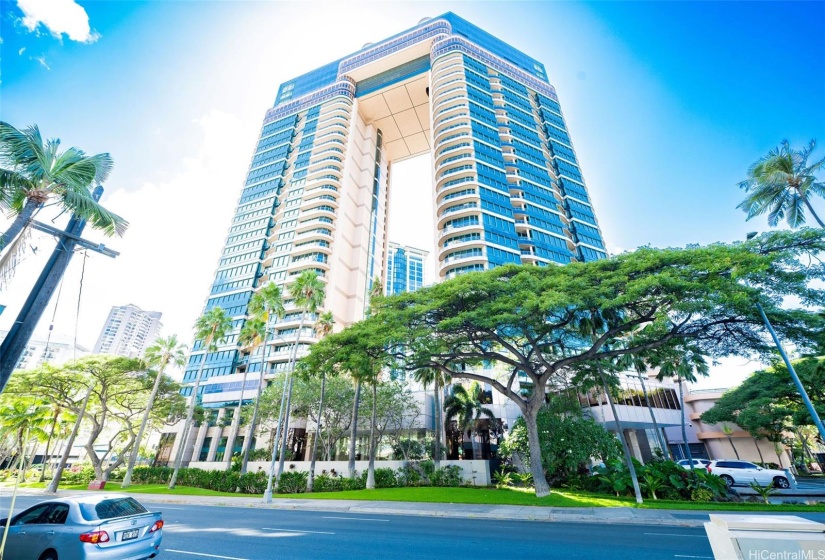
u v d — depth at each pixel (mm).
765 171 27281
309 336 61625
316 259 68875
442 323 19547
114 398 42125
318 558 8828
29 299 10500
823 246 15492
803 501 19734
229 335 65375
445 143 70000
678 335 19641
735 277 15109
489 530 12602
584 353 21141
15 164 10766
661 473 21031
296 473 28688
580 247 66438
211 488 32281
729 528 3484
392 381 39531
